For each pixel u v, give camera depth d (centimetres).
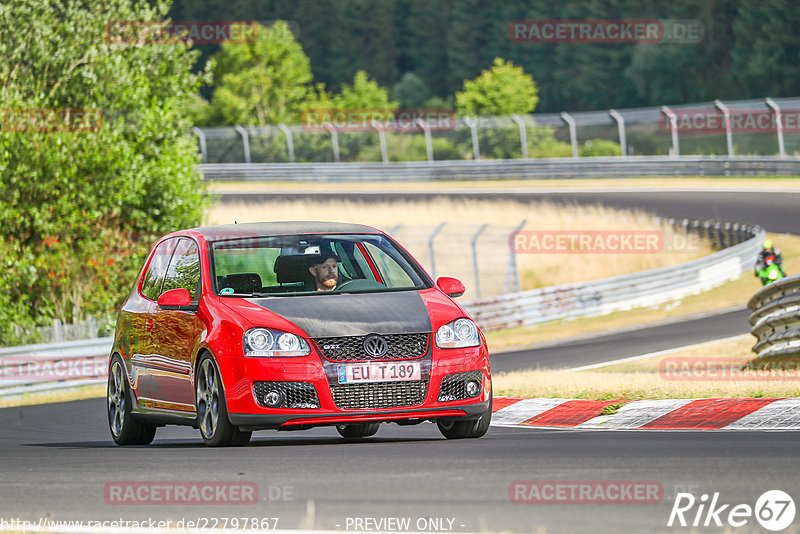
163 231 9700
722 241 13988
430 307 3173
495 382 4978
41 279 8812
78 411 5847
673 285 11538
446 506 1950
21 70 9106
